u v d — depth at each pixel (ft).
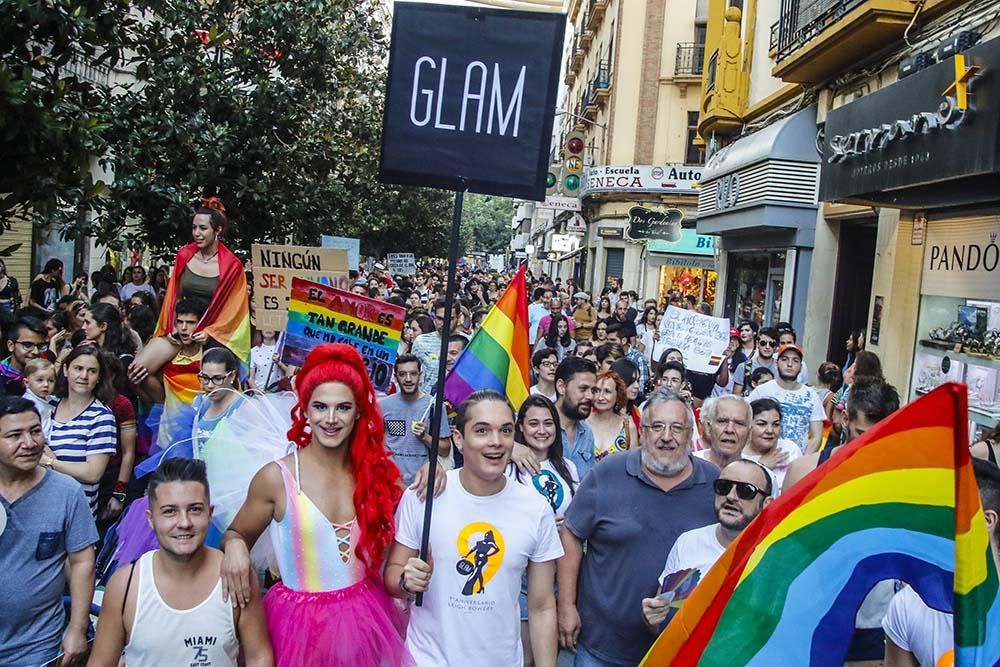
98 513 19.56
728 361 36.91
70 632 14.26
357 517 12.40
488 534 12.26
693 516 13.91
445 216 123.44
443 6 12.80
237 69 41.63
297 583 12.08
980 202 32.35
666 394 14.12
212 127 37.06
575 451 19.90
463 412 12.42
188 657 11.23
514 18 12.69
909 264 38.75
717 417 16.88
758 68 60.39
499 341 17.95
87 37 20.93
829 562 9.70
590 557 14.40
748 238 60.13
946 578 9.14
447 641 12.08
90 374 18.40
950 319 35.32
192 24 37.32
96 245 35.40
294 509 12.14
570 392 19.72
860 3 37.65
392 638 12.35
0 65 16.03
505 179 12.79
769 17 58.08
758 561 10.05
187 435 20.45
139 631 11.16
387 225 104.32
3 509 13.70
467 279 110.83
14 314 27.14
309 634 11.80
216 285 24.35
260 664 11.60
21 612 13.88
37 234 54.95
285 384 23.97
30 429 13.80
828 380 28.58
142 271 48.19
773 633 9.91
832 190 38.65
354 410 12.39
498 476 12.41
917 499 9.23
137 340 27.30
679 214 95.25
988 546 8.39
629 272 114.73
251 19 41.68
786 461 18.93
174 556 11.23
